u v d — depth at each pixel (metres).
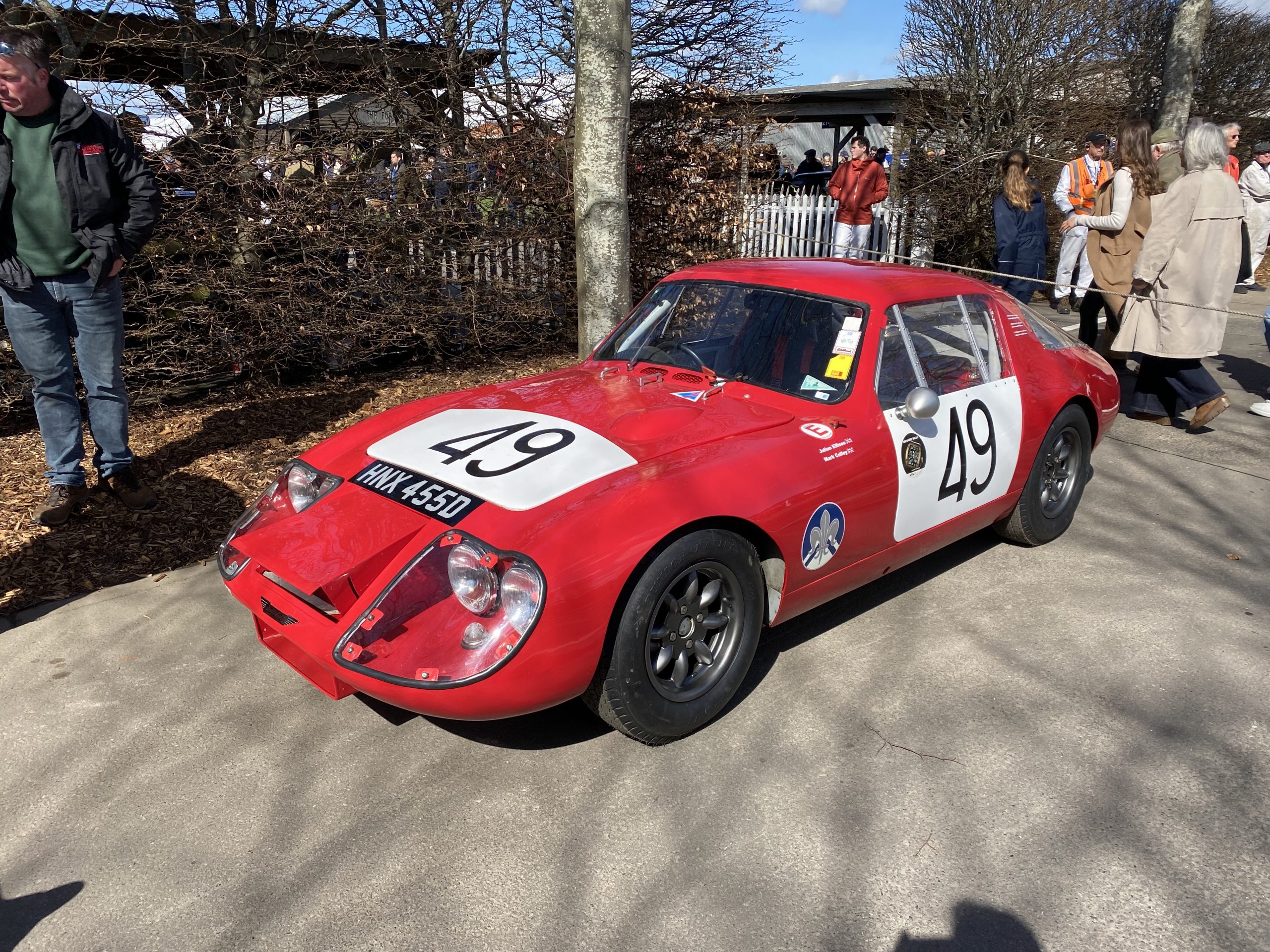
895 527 3.44
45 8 5.55
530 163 7.30
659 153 8.36
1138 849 2.45
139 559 4.17
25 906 2.27
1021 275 8.78
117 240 4.18
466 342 7.53
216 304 6.16
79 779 2.74
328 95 6.51
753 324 3.62
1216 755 2.86
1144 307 5.98
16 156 3.97
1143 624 3.69
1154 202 5.84
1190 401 6.13
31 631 3.58
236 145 6.00
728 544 2.79
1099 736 2.96
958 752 2.87
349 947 2.14
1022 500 4.21
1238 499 5.07
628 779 2.74
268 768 2.79
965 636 3.60
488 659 2.41
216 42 5.82
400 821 2.57
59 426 4.38
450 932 2.19
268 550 2.71
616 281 6.21
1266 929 2.19
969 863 2.40
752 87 8.76
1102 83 12.80
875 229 12.18
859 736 2.95
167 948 2.14
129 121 5.45
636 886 2.33
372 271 6.66
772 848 2.46
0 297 5.29
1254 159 12.45
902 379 3.47
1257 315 10.76
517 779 2.75
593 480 2.74
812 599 3.27
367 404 6.43
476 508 2.66
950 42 12.21
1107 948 2.14
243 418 6.00
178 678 3.28
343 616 2.60
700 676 2.89
